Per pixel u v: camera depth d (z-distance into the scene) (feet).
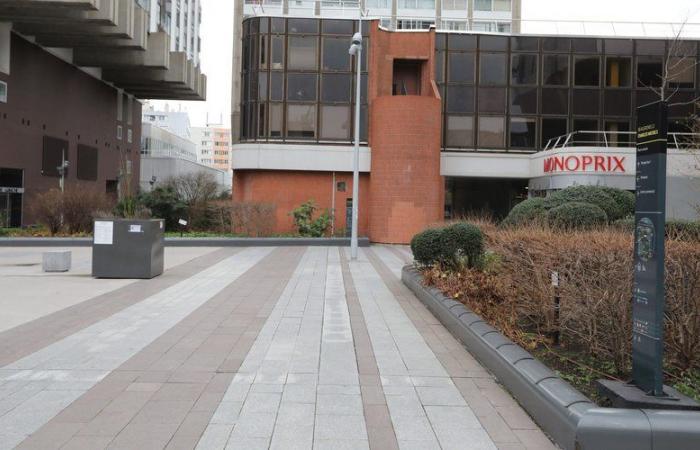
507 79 107.45
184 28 229.25
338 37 104.27
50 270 50.98
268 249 80.33
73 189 91.30
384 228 94.79
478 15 175.32
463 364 22.40
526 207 49.16
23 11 104.17
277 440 14.94
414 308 34.65
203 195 100.17
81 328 28.14
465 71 107.24
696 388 18.04
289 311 33.35
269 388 19.19
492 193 119.24
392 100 94.63
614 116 107.24
